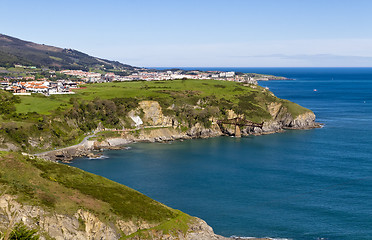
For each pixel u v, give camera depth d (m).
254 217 97.31
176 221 84.56
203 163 152.38
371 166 144.50
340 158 158.00
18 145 157.50
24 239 47.47
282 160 156.25
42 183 81.19
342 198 110.31
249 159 159.00
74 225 74.50
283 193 114.81
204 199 109.56
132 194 91.56
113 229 77.62
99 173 136.00
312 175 133.50
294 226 92.12
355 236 86.44
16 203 71.94
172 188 119.25
